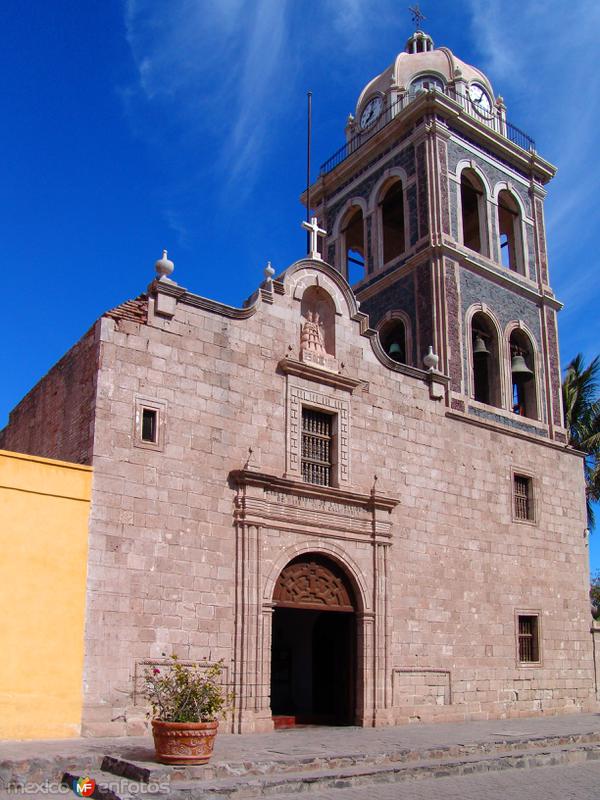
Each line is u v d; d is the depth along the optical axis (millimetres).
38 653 16672
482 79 34594
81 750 14820
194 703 14227
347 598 22688
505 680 25828
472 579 25797
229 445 20688
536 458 29312
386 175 32406
